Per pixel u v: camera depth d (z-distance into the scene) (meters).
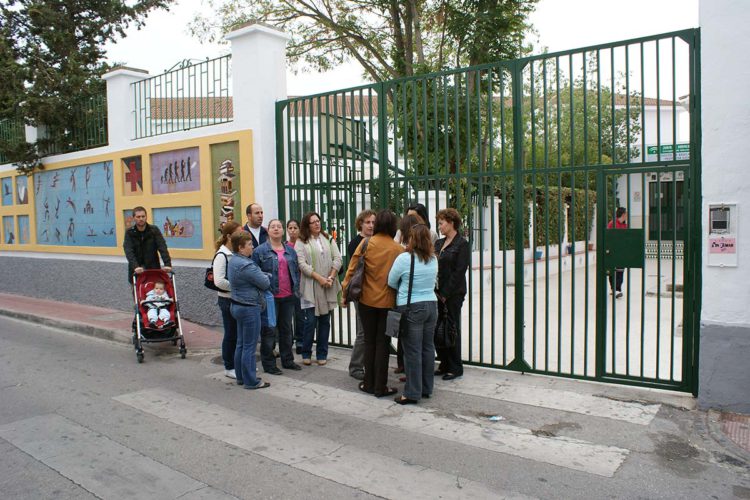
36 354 7.84
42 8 13.04
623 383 5.59
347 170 7.64
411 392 5.34
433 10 15.02
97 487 3.84
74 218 11.68
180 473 4.04
